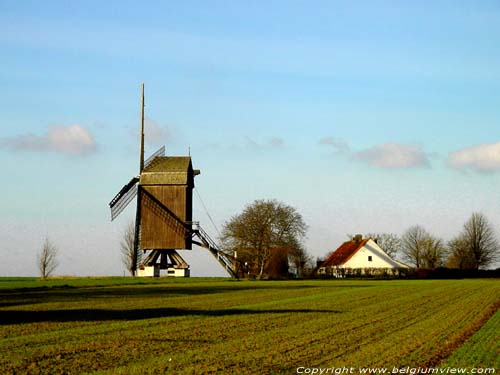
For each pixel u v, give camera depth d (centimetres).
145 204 9688
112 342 3147
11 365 2578
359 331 3612
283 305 5334
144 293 6675
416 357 2797
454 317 4391
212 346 3048
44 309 4841
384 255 14175
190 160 9938
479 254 16475
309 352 2894
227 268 10019
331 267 14125
